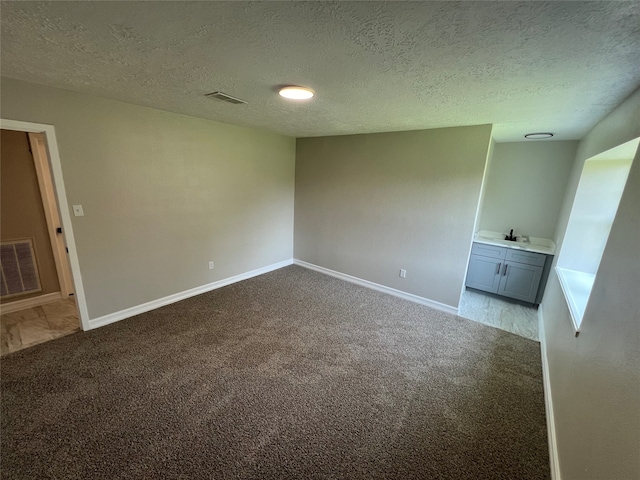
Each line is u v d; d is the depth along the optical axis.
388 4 0.93
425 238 3.54
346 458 1.64
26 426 1.76
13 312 3.14
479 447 1.74
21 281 3.19
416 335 2.96
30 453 1.60
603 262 1.59
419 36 1.14
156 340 2.70
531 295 3.70
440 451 1.70
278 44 1.27
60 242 3.38
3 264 3.07
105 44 1.34
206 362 2.42
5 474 1.49
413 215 3.59
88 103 2.45
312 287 4.12
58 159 2.37
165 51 1.40
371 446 1.72
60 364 2.33
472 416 1.96
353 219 4.17
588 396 1.37
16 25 1.16
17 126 2.12
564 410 1.67
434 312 3.48
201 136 3.35
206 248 3.71
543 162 3.94
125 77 1.84
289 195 4.75
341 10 0.98
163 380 2.19
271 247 4.66
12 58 1.56
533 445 1.76
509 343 2.85
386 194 3.77
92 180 2.59
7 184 2.98
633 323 1.08
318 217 4.58
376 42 1.21
